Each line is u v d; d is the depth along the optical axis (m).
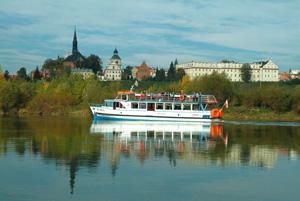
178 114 139.12
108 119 140.38
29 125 111.12
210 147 68.50
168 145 70.50
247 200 37.34
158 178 44.44
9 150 60.56
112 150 62.78
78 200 36.53
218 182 43.19
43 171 46.56
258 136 88.44
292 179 44.81
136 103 140.50
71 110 193.38
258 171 48.72
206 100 141.62
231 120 156.88
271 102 182.75
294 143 75.12
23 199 36.53
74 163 51.31
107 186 40.91
